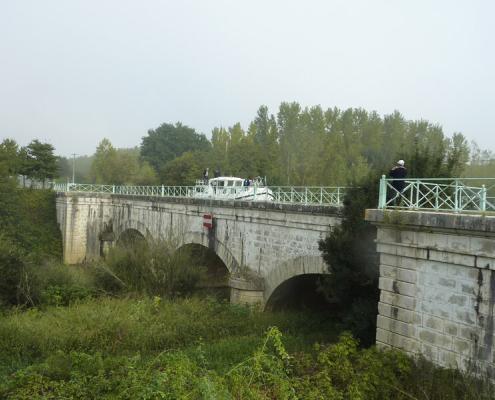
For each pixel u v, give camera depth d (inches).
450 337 349.7
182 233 1023.0
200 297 863.1
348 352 424.8
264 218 752.3
